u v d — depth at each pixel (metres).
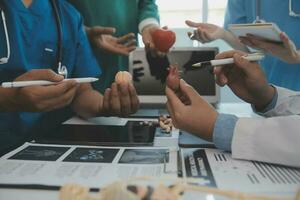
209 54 1.24
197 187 0.34
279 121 0.53
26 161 0.54
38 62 0.95
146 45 1.09
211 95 1.23
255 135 0.53
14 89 0.67
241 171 0.49
